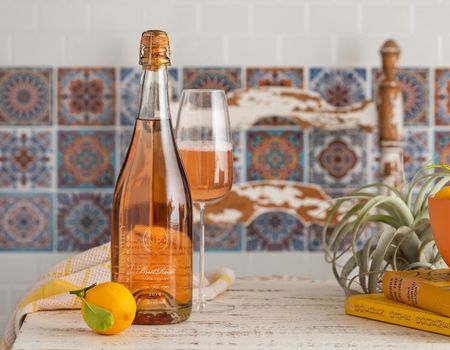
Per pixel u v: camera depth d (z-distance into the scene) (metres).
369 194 1.39
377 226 2.38
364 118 2.42
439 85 2.52
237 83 2.50
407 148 2.52
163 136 1.12
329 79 2.50
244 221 2.42
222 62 2.50
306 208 2.42
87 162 2.50
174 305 1.12
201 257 1.25
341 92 2.50
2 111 2.50
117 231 1.12
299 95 2.42
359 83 2.50
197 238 2.50
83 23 2.49
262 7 2.50
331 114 2.42
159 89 1.12
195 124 1.21
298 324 1.13
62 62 2.49
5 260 2.51
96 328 1.04
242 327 1.11
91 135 2.50
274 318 1.17
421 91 2.52
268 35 2.50
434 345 1.03
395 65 2.39
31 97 2.49
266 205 2.42
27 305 1.20
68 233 2.52
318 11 2.50
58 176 2.51
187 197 1.13
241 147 2.50
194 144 1.20
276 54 2.50
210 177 1.20
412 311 1.11
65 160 2.50
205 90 1.21
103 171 2.50
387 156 2.39
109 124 2.50
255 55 2.50
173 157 1.13
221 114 1.21
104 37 2.49
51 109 2.50
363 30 2.50
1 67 2.49
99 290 1.06
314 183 2.51
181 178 1.13
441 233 1.15
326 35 2.50
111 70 2.49
